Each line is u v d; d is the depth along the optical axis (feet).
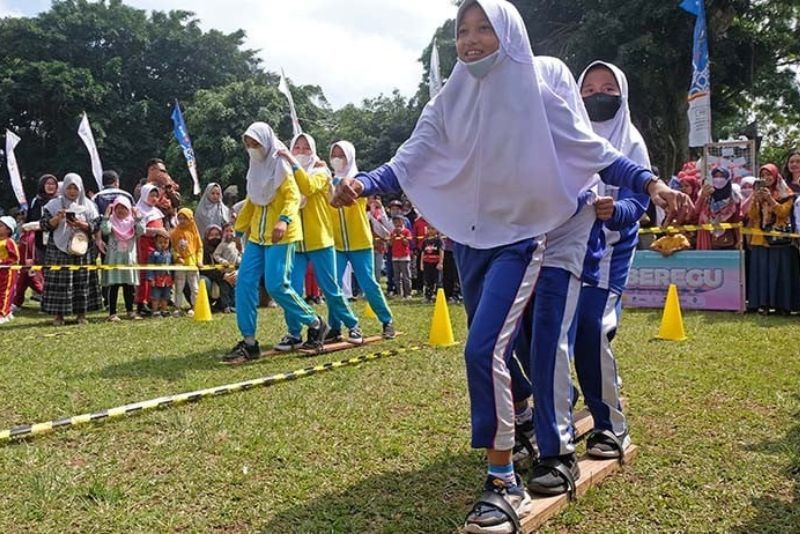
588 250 10.20
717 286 31.17
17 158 128.16
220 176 100.68
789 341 21.72
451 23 82.89
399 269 42.04
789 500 9.87
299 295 21.94
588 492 10.16
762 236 29.53
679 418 13.66
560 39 77.05
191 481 10.69
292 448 12.11
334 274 22.68
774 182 29.94
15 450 11.97
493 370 8.93
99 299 30.45
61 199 29.14
